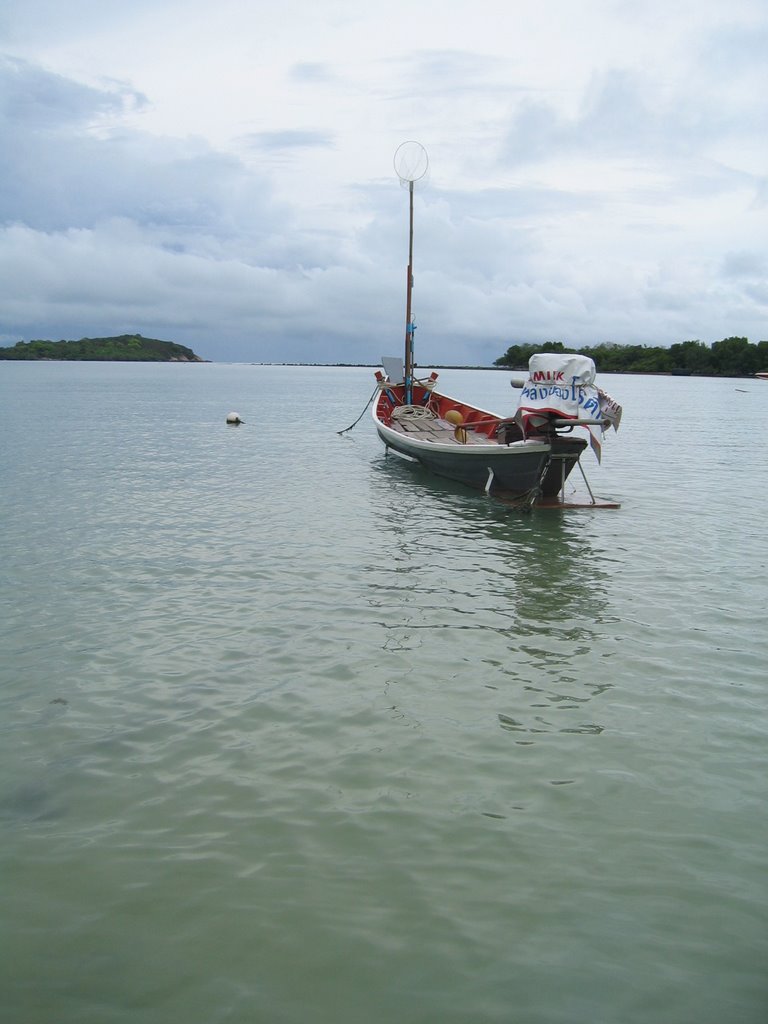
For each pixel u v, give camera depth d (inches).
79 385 3412.9
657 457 1173.1
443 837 235.1
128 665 354.9
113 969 186.1
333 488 819.4
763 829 243.0
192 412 1941.4
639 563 538.3
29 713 309.9
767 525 669.9
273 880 215.8
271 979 183.3
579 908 207.0
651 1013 175.5
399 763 275.9
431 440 899.4
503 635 398.0
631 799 257.1
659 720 311.0
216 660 361.7
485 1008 176.1
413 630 402.9
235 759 277.6
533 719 309.9
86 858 224.4
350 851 228.1
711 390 4079.7
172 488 806.5
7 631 393.1
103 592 455.2
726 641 394.3
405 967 187.0
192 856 225.3
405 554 550.9
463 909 205.9
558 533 625.3
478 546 578.6
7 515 658.2
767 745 293.1
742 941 196.9
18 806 248.8
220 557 533.6
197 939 195.0
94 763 274.5
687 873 221.6
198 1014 173.9
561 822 243.9
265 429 1504.7
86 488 797.2
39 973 184.9
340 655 369.1
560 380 692.7
